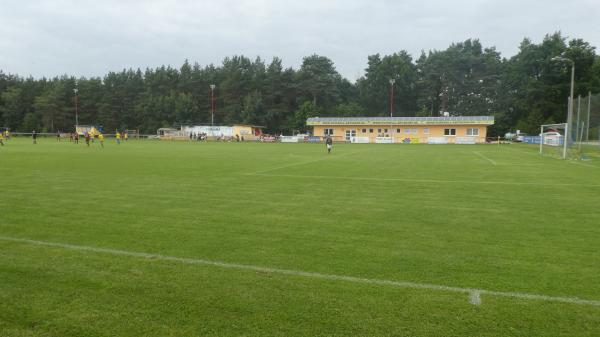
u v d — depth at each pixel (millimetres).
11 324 3754
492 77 91750
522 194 11133
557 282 4676
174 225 7430
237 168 18609
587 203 9750
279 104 95750
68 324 3746
